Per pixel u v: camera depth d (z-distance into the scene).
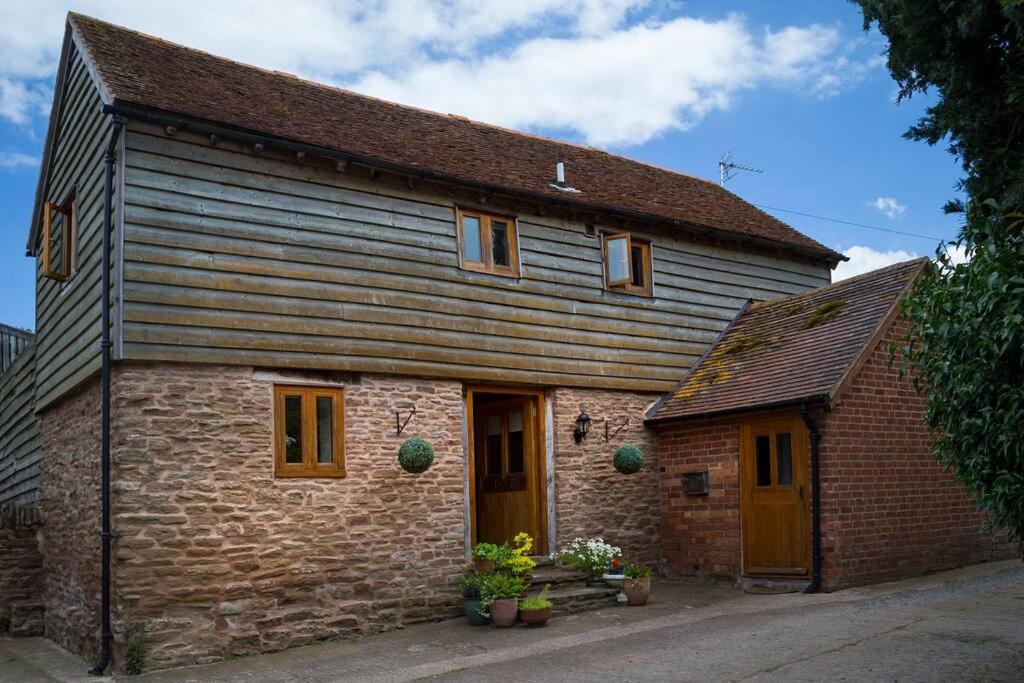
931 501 12.38
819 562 11.33
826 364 12.04
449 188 12.00
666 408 13.65
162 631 9.15
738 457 12.59
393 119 13.71
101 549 9.49
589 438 13.05
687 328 14.49
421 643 9.75
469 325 11.96
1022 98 8.83
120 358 9.27
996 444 5.69
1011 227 5.83
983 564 12.79
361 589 10.48
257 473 9.96
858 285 13.90
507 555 11.05
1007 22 8.66
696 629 9.38
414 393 11.34
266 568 9.85
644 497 13.49
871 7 10.21
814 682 6.93
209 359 9.79
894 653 7.64
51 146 12.60
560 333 12.91
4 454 15.29
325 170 11.07
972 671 6.97
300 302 10.55
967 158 9.73
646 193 15.34
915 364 6.48
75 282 10.98
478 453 13.82
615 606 11.37
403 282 11.45
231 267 10.13
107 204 9.66
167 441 9.47
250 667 9.04
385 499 10.84
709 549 12.87
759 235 15.38
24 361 13.94
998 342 5.39
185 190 9.98
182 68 11.75
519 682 7.61
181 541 9.38
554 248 13.11
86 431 10.46
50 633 11.88
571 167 15.15
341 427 10.67
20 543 12.45
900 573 11.88
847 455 11.59
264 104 11.70
